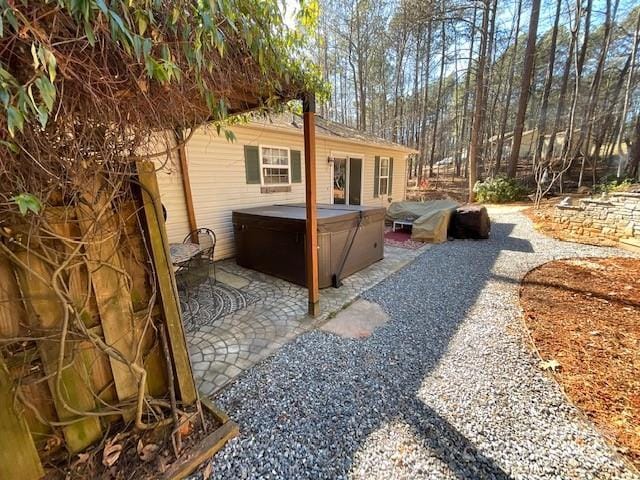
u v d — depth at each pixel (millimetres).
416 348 2531
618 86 14039
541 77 16828
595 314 3004
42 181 1146
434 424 1729
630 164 13094
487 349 2484
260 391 2035
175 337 1689
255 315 3201
